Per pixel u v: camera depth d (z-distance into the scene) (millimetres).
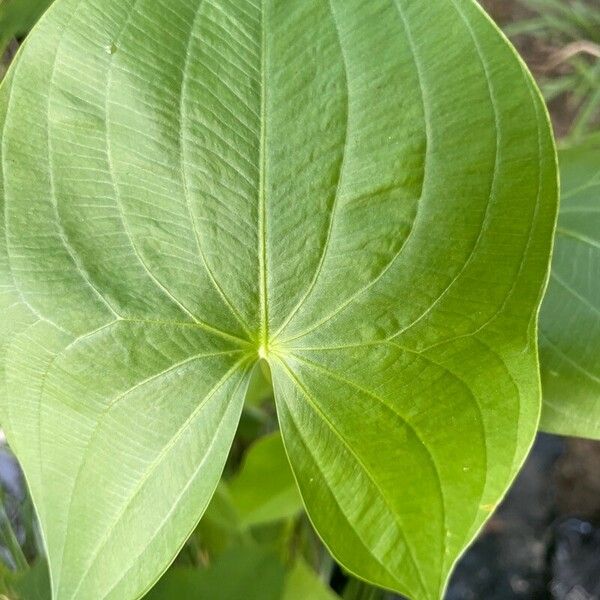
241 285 205
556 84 538
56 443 208
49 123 183
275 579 346
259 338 215
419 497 216
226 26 178
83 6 176
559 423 291
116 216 193
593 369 285
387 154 186
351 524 221
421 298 201
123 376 209
